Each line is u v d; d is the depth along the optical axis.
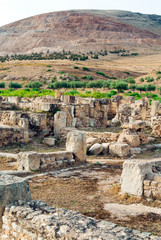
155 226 6.81
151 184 8.68
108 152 17.00
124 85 83.06
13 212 5.63
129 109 28.73
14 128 18.84
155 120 22.23
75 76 118.50
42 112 22.31
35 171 12.35
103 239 4.50
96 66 161.38
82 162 14.57
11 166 13.64
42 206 5.92
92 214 7.64
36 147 18.84
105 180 11.28
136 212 7.73
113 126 27.75
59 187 10.23
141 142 19.42
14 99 29.08
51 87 88.31
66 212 5.63
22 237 5.41
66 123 23.02
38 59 194.62
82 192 9.69
